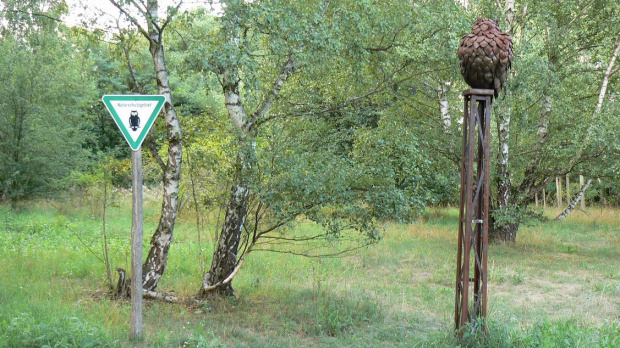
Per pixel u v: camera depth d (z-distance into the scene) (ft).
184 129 30.04
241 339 23.08
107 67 99.71
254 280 34.71
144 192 77.66
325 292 31.94
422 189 29.99
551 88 51.55
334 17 28.48
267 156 26.68
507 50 21.18
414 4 32.09
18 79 75.36
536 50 52.01
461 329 21.29
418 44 32.24
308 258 43.83
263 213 28.96
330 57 27.89
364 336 24.47
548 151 54.65
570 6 54.03
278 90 29.53
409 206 28.60
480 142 21.93
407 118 56.08
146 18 26.37
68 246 44.60
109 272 30.09
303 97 32.27
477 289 22.17
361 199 27.96
